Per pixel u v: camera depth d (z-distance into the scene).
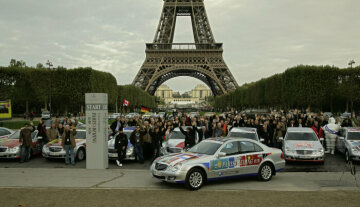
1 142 23.06
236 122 28.67
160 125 21.84
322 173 18.09
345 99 74.38
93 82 71.06
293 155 20.69
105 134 19.67
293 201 12.12
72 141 21.28
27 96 74.00
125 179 16.28
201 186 14.34
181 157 14.61
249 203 11.84
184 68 109.44
